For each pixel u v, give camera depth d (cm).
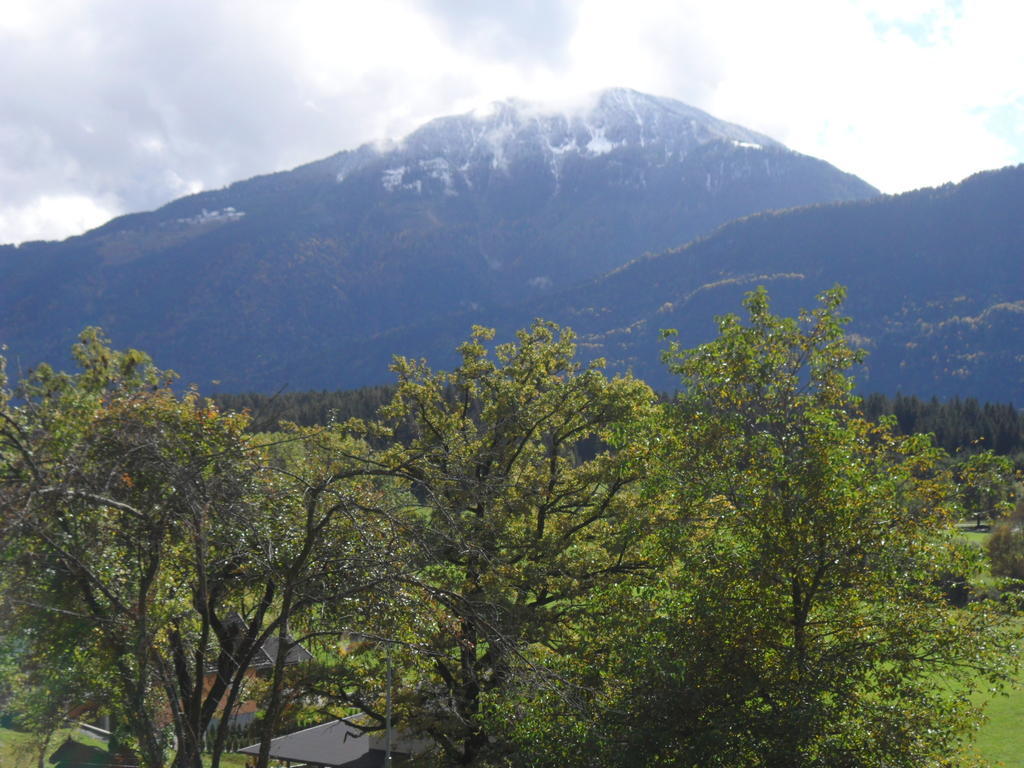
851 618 1470
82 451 1040
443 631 1528
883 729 1315
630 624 1551
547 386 2658
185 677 1338
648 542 1858
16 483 1008
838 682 1402
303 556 1158
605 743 1377
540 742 1468
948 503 1424
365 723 2614
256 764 1166
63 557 1041
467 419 2666
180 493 1083
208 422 1234
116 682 1176
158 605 1147
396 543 1265
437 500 1318
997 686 1402
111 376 1344
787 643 1483
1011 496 1477
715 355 1600
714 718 1388
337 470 1403
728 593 1483
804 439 1510
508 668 1395
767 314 1636
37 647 1111
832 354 1580
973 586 1470
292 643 1186
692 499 1588
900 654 1383
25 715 1160
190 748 1144
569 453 2808
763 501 1451
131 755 1418
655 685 1419
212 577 1297
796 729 1324
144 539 1099
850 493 1379
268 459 1240
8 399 1152
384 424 2656
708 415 1606
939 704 1380
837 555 1395
